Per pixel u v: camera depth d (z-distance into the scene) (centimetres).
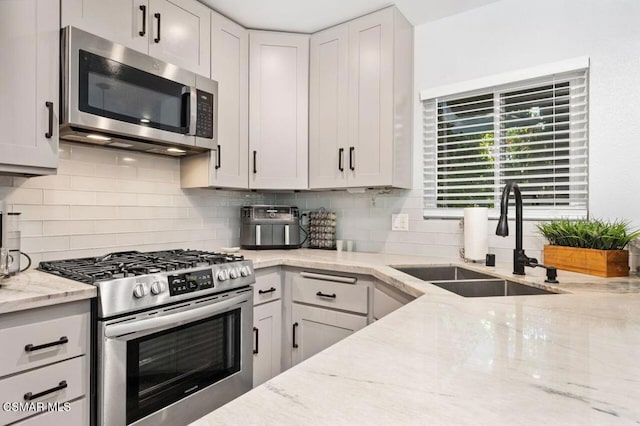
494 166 230
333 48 253
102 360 135
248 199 296
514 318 99
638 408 52
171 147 213
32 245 176
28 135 146
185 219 248
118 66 174
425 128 253
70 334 129
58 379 126
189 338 170
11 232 154
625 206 188
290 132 261
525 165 220
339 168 249
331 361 68
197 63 218
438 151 250
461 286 169
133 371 145
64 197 188
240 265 196
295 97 262
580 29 200
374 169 236
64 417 128
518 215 175
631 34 187
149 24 192
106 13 174
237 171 246
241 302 196
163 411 156
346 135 247
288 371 63
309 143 263
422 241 250
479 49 231
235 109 245
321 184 258
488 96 232
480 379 61
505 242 221
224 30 237
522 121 221
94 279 140
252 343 205
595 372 64
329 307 217
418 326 91
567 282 154
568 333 86
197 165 234
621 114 189
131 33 184
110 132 174
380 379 60
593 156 196
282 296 236
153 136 188
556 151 209
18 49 144
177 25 207
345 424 47
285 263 230
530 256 212
